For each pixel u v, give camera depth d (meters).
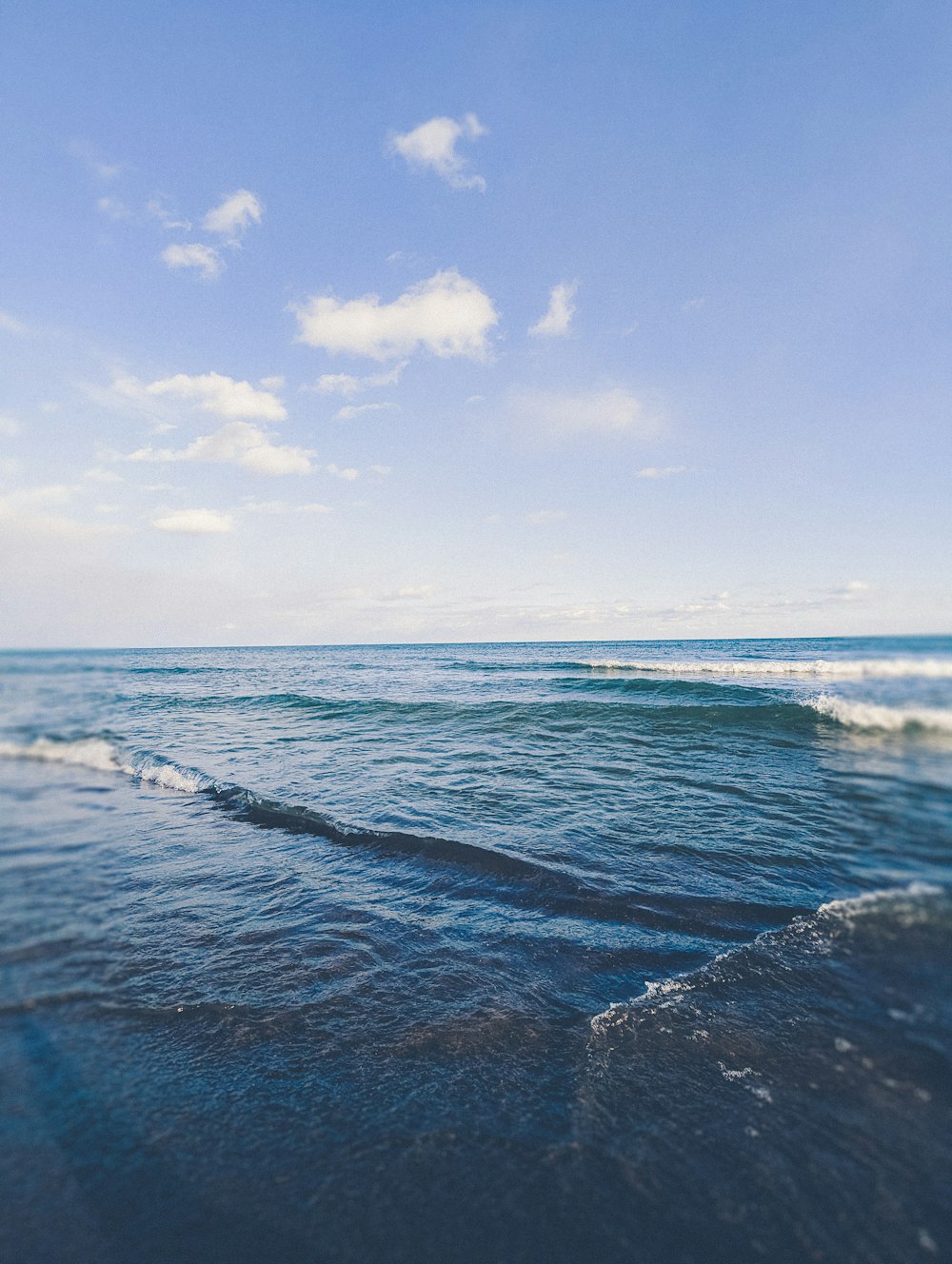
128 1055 3.26
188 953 4.50
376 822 7.45
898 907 3.43
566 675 25.45
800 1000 3.57
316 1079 3.23
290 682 26.70
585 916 5.18
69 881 4.47
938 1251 2.10
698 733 11.91
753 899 5.19
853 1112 2.76
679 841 6.52
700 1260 2.18
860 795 3.89
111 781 5.68
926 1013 3.04
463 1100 3.10
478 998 4.04
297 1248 2.23
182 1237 2.24
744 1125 2.81
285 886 5.79
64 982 3.73
